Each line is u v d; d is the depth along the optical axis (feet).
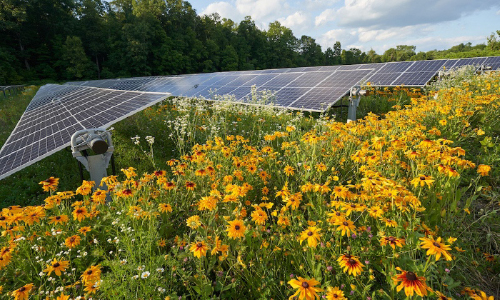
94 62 193.47
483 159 14.16
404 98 39.86
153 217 10.35
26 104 69.26
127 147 24.13
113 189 12.28
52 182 11.62
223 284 7.89
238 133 25.63
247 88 46.80
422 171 10.96
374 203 8.95
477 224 10.53
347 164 14.57
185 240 9.69
